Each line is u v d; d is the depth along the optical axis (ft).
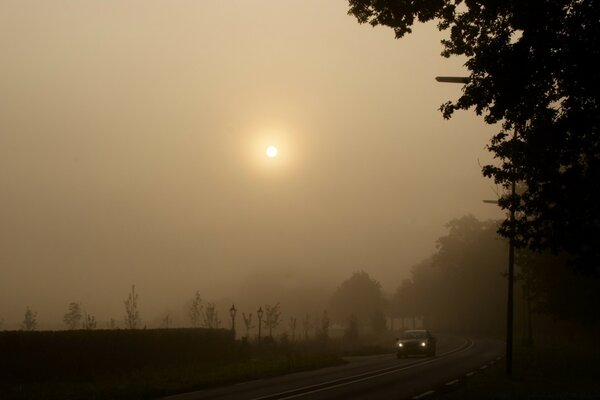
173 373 91.91
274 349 148.77
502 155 53.88
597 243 51.72
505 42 47.44
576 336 206.80
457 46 52.29
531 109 48.75
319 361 113.91
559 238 52.65
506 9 47.62
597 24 42.55
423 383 77.77
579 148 48.49
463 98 50.03
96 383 81.05
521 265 160.15
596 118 46.09
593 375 86.22
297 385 77.71
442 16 51.83
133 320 154.71
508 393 63.57
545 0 43.96
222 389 75.46
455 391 66.33
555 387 69.87
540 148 49.85
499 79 47.21
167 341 106.63
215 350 118.52
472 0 48.93
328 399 61.93
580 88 45.19
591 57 42.96
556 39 44.24
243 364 108.58
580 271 54.03
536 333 279.08
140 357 100.22
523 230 54.80
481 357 135.44
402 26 52.70
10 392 71.67
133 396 69.36
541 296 163.63
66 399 66.80
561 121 47.47
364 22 53.78
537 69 45.85
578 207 50.39
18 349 81.56
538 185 52.54
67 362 87.10
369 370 101.96
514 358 128.06
